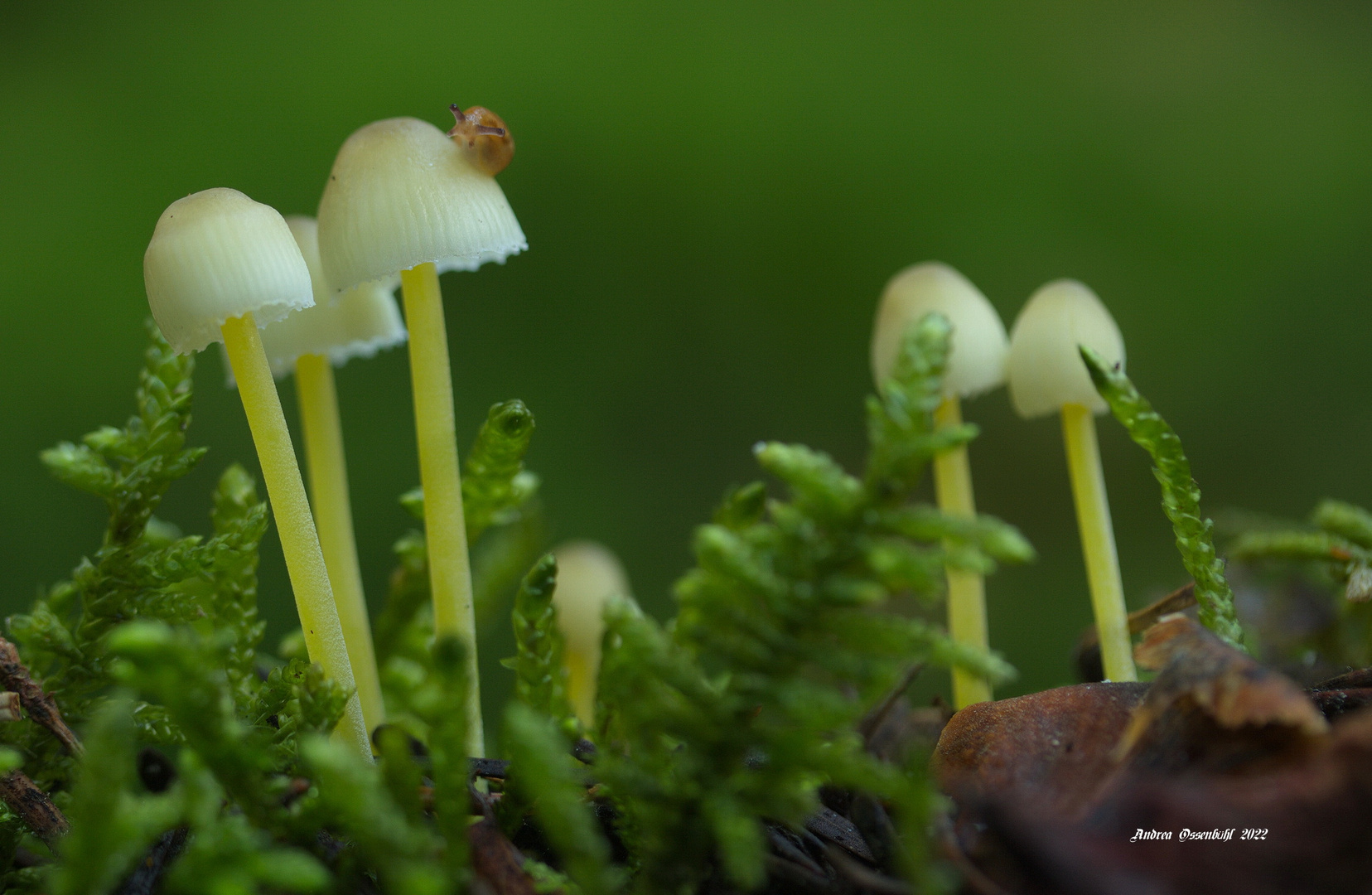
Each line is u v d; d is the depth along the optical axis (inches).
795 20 26.0
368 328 8.3
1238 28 26.0
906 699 8.5
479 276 22.9
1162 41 25.8
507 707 6.9
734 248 23.5
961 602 8.4
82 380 20.7
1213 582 7.9
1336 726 7.2
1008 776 7.3
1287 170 24.3
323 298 8.2
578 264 23.4
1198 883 6.8
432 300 7.9
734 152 24.0
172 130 23.3
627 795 7.2
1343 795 6.8
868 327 23.4
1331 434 22.6
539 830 7.4
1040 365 8.3
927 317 7.0
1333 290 23.2
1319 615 8.7
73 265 21.4
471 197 7.8
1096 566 8.3
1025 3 26.5
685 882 7.0
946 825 7.1
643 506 21.8
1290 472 22.5
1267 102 25.0
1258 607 8.8
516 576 9.5
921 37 25.8
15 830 7.4
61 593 8.2
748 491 8.1
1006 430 21.5
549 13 25.3
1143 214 24.1
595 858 6.9
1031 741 7.3
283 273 7.5
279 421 7.6
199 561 7.8
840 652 6.9
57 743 7.7
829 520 6.9
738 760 7.0
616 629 7.0
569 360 22.7
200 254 7.4
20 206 21.9
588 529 21.2
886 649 6.9
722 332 23.3
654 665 7.0
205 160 23.0
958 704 8.3
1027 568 19.5
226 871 6.8
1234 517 9.1
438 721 6.9
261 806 7.1
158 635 6.8
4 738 7.7
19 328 20.8
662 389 22.9
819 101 24.8
